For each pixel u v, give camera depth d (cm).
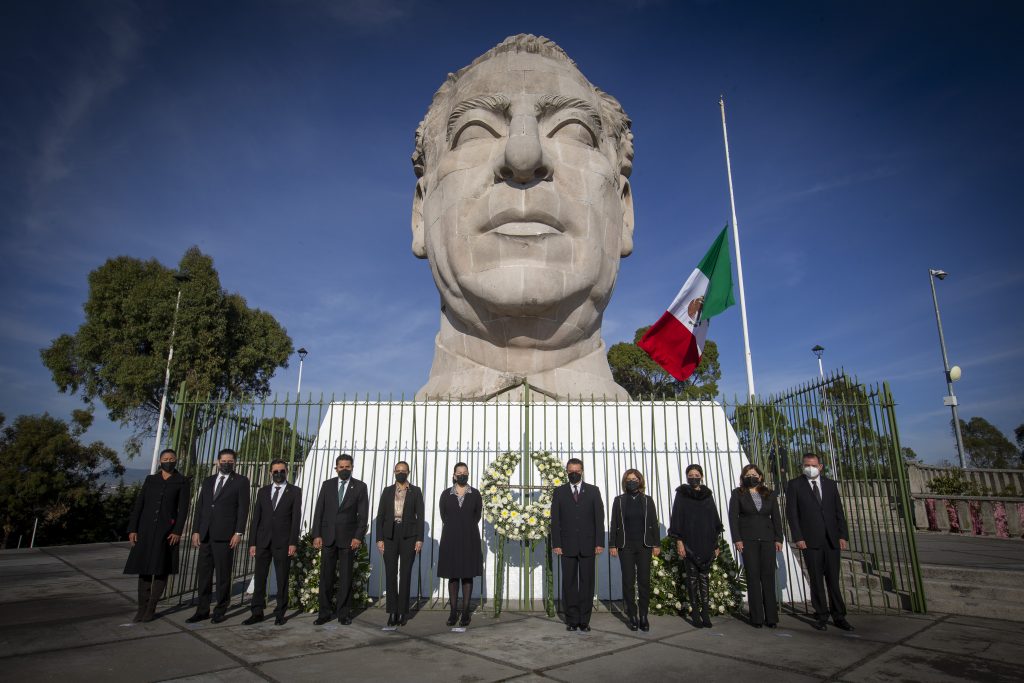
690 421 845
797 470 856
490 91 955
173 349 2306
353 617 669
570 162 934
